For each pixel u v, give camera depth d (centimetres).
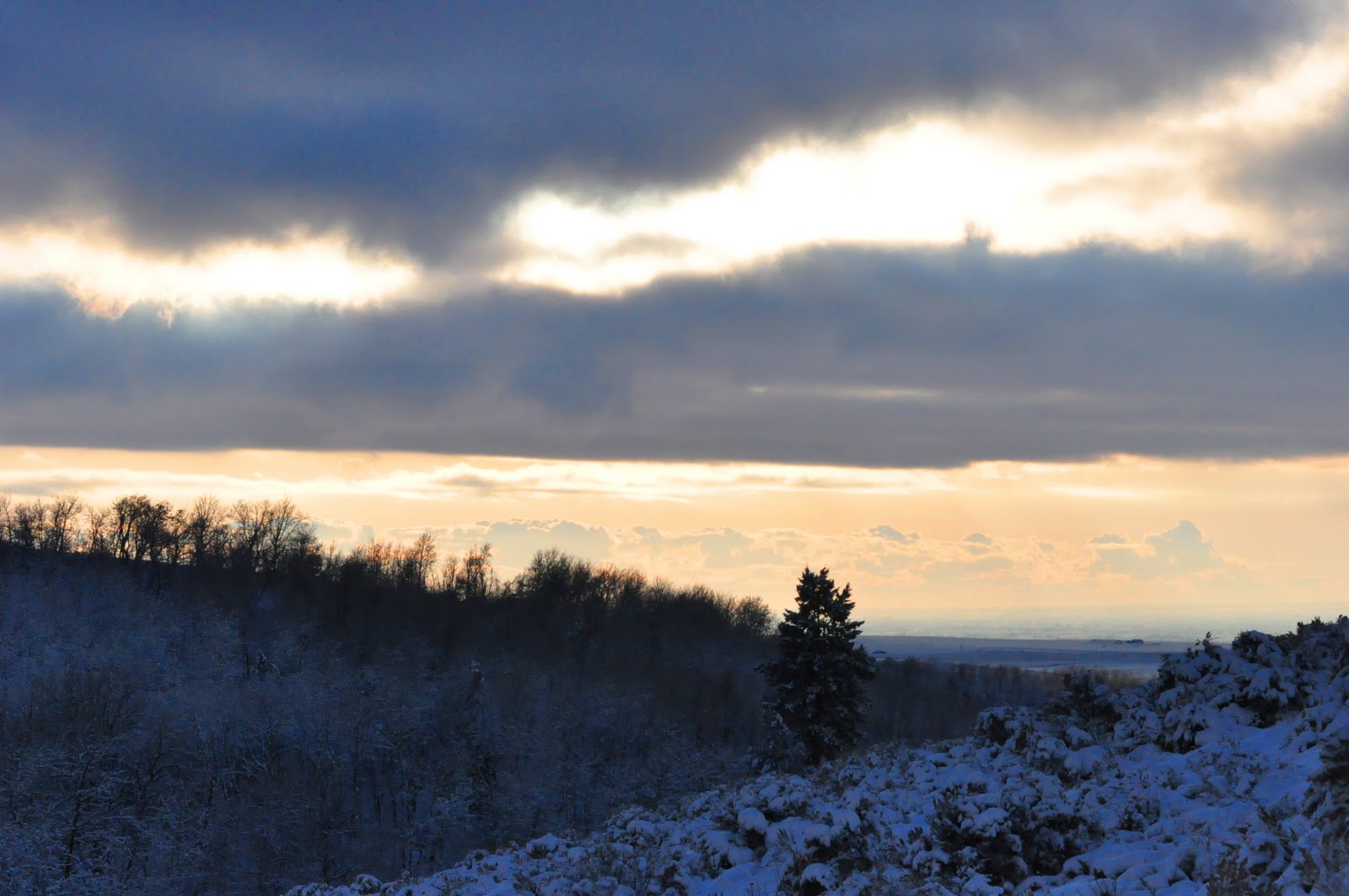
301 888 2075
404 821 9344
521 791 9244
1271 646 2033
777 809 1695
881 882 1265
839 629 6806
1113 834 1400
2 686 10088
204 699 9600
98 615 12938
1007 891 1227
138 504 16788
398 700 10906
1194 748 1803
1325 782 1202
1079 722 2108
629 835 1923
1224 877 1059
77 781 7012
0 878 6138
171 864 7025
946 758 2052
